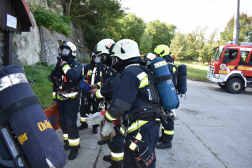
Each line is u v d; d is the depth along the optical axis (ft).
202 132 13.87
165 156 10.20
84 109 12.62
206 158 10.16
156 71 6.46
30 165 4.78
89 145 10.94
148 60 15.57
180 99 25.29
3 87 4.58
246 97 29.73
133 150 5.69
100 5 61.87
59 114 9.75
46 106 15.60
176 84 11.07
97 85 10.53
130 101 5.52
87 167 8.81
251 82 32.35
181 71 10.66
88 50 70.79
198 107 21.52
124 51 6.21
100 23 67.82
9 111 4.45
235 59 32.48
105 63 9.53
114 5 64.59
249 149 11.41
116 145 8.11
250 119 17.69
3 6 11.07
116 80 7.46
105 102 9.02
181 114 18.34
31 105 4.70
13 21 12.19
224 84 33.60
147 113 5.98
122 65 6.57
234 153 10.82
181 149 11.07
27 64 31.86
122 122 6.29
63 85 9.05
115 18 70.44
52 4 49.60
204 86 38.63
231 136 13.33
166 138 10.95
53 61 40.29
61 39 44.34
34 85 20.88
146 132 5.95
